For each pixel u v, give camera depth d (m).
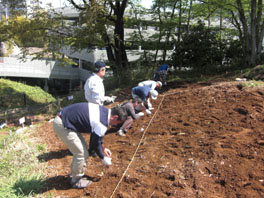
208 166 3.32
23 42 11.50
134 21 16.44
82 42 11.30
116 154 4.21
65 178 3.70
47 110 9.91
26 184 3.43
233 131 4.26
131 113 4.79
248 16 14.62
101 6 10.60
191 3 14.48
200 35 13.14
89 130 3.04
